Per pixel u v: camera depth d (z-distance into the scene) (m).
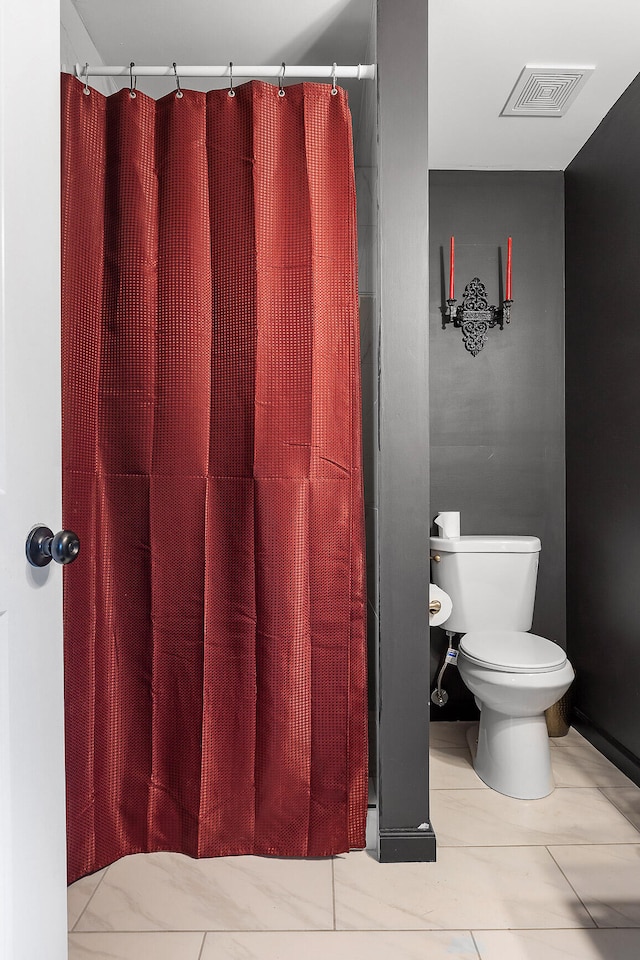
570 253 2.91
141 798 1.85
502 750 2.27
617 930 1.53
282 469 1.78
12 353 0.83
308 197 1.77
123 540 1.83
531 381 2.97
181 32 2.02
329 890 1.68
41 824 0.89
